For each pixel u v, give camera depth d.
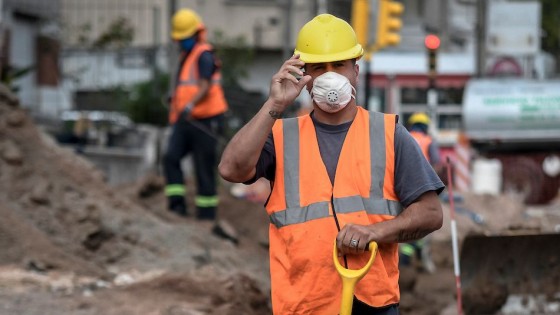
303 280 8.46
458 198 31.31
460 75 48.22
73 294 14.89
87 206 18.66
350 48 8.54
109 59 51.69
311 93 8.52
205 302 15.01
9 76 28.67
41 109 48.59
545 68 77.88
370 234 8.23
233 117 39.81
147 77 51.38
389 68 47.97
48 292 14.87
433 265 24.25
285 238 8.54
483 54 53.91
